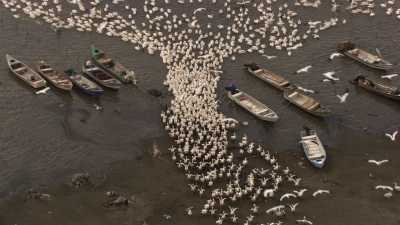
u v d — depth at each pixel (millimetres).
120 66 80625
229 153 67312
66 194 61156
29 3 94250
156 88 78062
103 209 59531
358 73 83125
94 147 67875
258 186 62562
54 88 77250
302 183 63531
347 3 99562
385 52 87875
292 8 97625
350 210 60250
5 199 60250
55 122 71562
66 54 84375
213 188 62375
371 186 63531
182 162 65625
